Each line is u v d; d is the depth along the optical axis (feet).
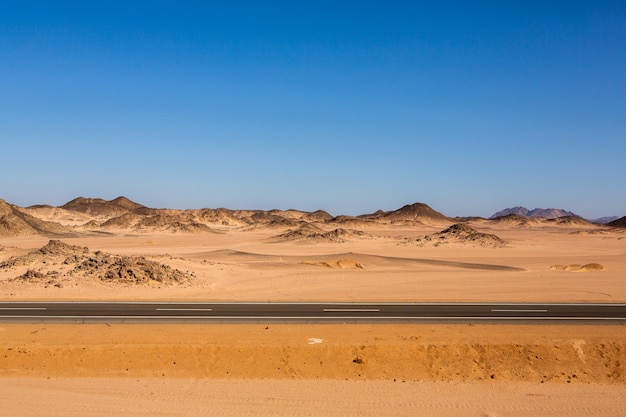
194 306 123.75
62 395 70.74
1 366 84.28
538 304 128.98
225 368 84.17
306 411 65.41
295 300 133.59
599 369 86.58
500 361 88.17
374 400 69.51
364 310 120.06
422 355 88.69
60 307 121.08
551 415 65.36
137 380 77.71
